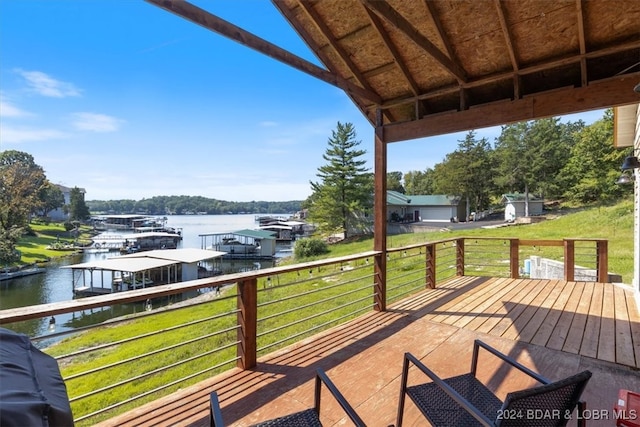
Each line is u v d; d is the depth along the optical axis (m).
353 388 2.28
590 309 4.04
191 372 5.05
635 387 2.30
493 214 33.50
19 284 18.38
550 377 2.43
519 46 3.18
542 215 24.81
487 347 1.82
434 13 2.97
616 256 10.45
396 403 2.10
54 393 0.88
